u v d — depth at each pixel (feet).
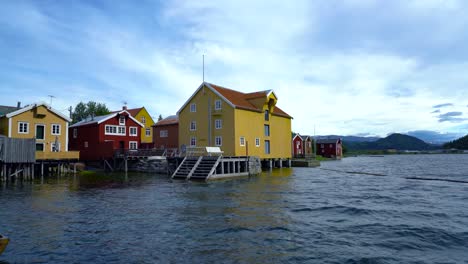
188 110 129.70
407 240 33.71
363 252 29.91
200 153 119.34
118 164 130.11
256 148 125.59
